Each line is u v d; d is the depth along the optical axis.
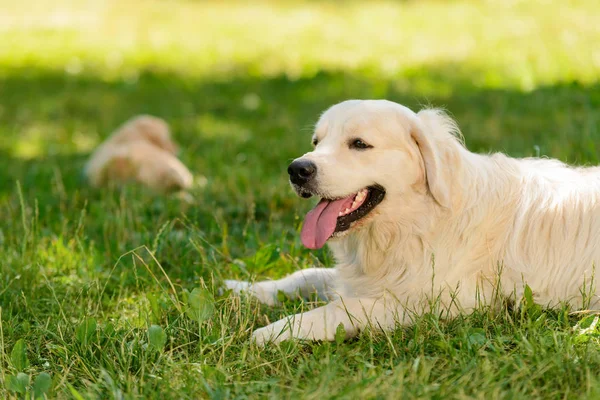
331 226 4.79
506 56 15.96
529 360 3.96
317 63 17.53
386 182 4.74
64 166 10.23
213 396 3.79
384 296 4.76
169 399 3.83
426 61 16.58
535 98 11.62
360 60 17.48
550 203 4.84
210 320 4.58
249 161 9.58
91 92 16.03
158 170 8.78
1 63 19.58
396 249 4.88
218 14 26.14
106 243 6.37
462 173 4.80
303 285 5.41
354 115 4.83
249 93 14.98
